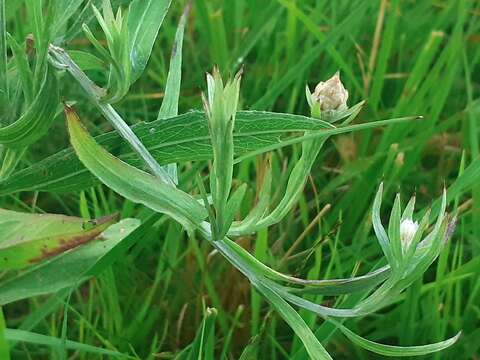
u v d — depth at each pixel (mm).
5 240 120
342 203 212
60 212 214
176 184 135
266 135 123
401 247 110
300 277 195
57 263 133
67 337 178
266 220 122
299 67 221
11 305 193
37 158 219
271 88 228
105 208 191
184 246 202
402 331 178
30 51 131
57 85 121
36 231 120
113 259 154
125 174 113
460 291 184
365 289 120
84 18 139
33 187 131
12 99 132
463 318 181
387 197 220
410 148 219
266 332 175
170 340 184
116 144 129
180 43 146
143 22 127
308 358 161
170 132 127
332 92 121
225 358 167
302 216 200
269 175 119
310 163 121
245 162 201
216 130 106
